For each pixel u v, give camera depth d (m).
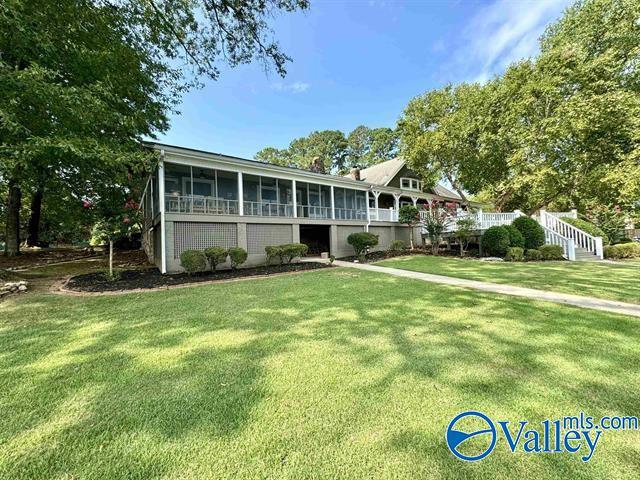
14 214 12.94
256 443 1.81
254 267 10.70
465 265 10.29
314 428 1.93
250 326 4.03
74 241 22.61
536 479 1.53
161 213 9.37
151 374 2.70
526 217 13.48
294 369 2.76
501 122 15.30
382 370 2.71
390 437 1.84
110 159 7.62
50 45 6.90
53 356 3.12
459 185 19.45
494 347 3.19
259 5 7.38
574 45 13.98
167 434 1.90
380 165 23.72
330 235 14.97
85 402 2.27
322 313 4.60
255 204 12.90
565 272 8.33
